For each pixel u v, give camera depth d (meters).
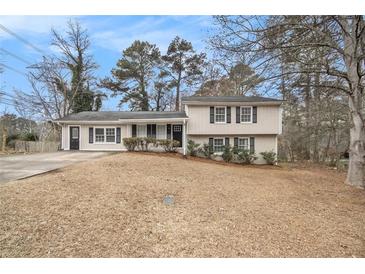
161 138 21.00
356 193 10.23
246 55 9.77
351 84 11.05
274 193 9.35
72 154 17.80
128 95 37.53
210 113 20.19
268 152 20.05
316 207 8.03
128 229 5.35
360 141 11.68
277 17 9.53
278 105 20.08
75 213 5.81
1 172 9.76
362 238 5.84
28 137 29.84
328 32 10.17
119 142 21.48
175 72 37.75
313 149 26.02
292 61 10.01
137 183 8.47
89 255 4.46
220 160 19.59
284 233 5.84
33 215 5.57
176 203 7.04
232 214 6.70
